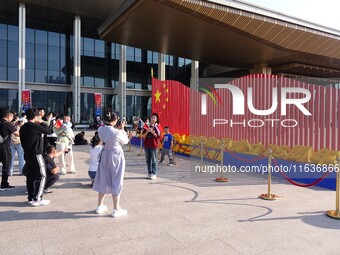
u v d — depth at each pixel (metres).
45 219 4.48
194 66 34.84
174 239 3.78
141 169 8.88
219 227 4.18
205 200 5.51
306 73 25.72
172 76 37.81
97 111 31.84
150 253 3.40
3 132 6.21
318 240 3.77
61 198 5.61
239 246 3.59
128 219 4.49
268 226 4.23
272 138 10.37
